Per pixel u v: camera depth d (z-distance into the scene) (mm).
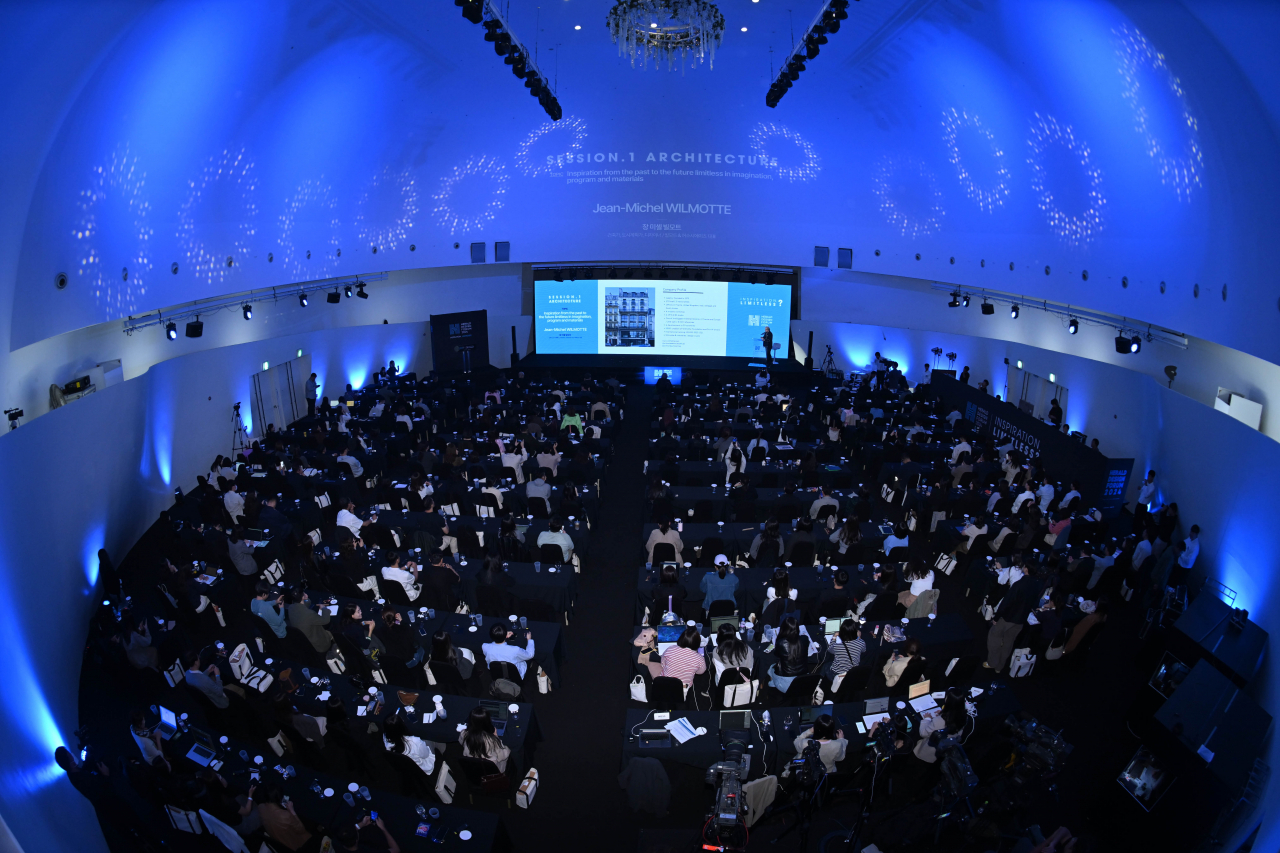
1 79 7035
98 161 9664
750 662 8180
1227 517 10688
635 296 23625
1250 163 8578
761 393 19406
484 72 17234
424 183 19344
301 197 15820
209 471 14938
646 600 9828
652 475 13945
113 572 10281
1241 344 9414
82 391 11695
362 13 12406
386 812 6387
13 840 5352
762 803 6895
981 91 13742
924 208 18391
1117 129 11031
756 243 21453
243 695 7695
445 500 12977
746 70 18172
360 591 10203
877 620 9484
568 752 8195
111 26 7930
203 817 6363
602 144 20328
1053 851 5824
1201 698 7180
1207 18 7434
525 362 23250
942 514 12984
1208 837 6430
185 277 12586
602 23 15906
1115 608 11047
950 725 7266
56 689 8141
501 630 8188
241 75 11359
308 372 18922
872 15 13641
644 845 6250
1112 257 12727
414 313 23031
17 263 8562
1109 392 14781
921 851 6906
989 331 19875
